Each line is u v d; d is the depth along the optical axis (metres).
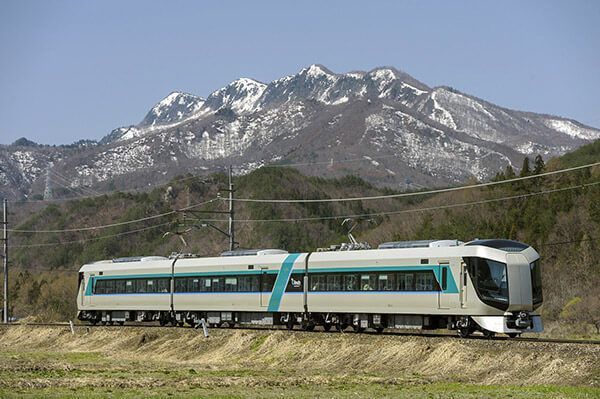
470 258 43.72
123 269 67.19
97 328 65.56
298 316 53.28
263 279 54.78
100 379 39.00
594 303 67.69
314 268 51.53
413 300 45.88
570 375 34.31
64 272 151.38
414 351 41.66
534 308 43.91
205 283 59.28
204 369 44.50
